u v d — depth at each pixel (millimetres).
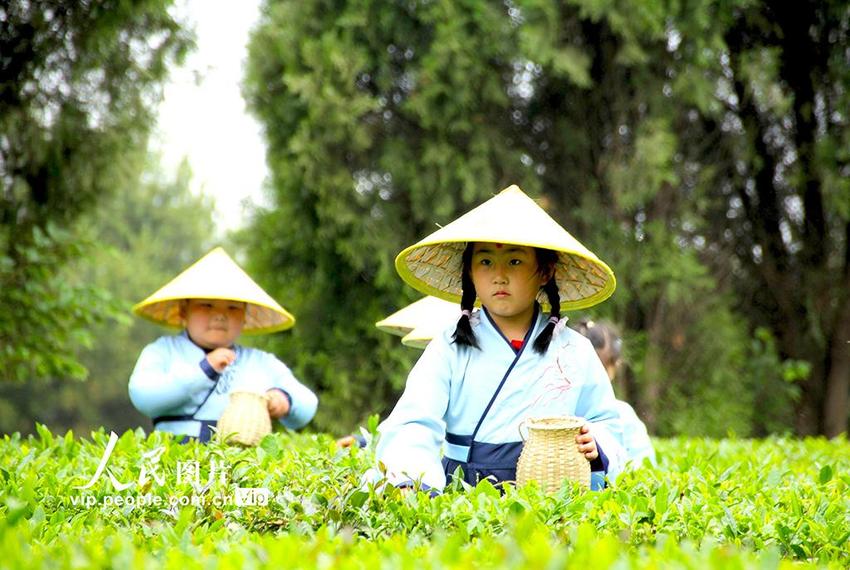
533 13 14109
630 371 14922
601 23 14742
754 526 3764
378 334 14867
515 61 14609
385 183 14969
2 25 10492
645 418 14734
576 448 4473
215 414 6988
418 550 3078
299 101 14609
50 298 11250
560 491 3896
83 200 12094
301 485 3977
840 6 15008
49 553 2967
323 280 15203
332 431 14938
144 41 11727
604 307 14508
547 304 5180
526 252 4770
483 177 14398
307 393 7383
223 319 7145
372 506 3758
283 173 14758
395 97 14930
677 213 15211
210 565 2664
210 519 3797
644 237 14797
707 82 14516
